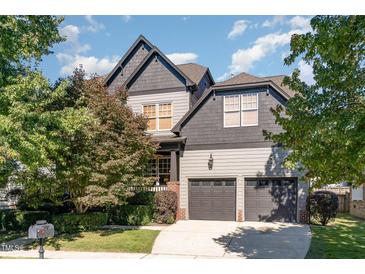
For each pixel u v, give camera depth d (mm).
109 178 12930
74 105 13227
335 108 7137
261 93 15859
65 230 13016
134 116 14961
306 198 14727
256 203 15609
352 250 9664
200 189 16594
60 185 12312
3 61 10359
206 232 12812
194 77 19578
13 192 14930
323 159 6730
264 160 15547
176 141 16359
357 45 6438
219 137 16391
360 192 17641
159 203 15289
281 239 11328
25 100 9812
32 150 9062
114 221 15117
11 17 9781
